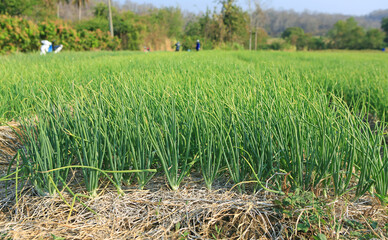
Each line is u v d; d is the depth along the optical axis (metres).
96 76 4.66
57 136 2.19
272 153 2.26
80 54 13.80
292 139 2.20
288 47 58.66
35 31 18.55
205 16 37.56
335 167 2.13
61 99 2.55
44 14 38.56
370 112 4.68
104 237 1.88
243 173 2.27
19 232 1.88
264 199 2.18
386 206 2.06
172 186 2.28
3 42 17.22
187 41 35.56
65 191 2.28
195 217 2.04
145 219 2.03
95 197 2.21
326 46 76.06
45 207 2.11
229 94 3.02
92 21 28.72
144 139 2.23
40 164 2.08
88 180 2.25
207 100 2.68
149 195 2.25
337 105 2.44
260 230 1.94
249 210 2.05
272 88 3.17
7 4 28.52
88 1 47.81
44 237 1.86
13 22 17.59
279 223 1.96
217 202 2.15
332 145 2.10
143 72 5.20
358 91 4.71
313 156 2.17
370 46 73.69
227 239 1.87
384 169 2.07
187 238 1.88
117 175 2.21
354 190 2.29
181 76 4.61
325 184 2.20
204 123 2.32
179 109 2.61
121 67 6.11
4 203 2.18
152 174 2.28
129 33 30.81
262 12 36.00
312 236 1.81
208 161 2.23
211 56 12.45
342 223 1.95
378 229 1.88
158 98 2.81
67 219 1.94
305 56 17.44
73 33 21.97
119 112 2.38
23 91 3.91
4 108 3.74
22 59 9.44
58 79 4.61
